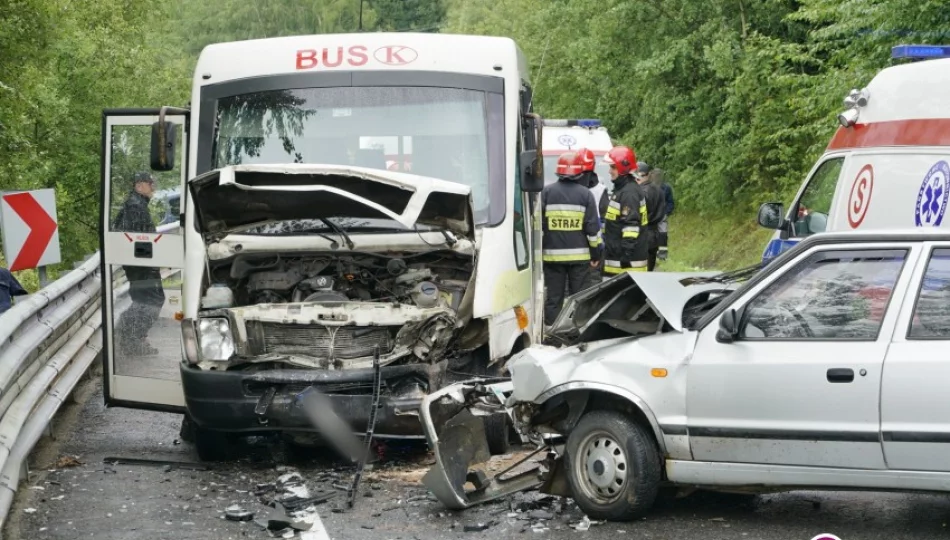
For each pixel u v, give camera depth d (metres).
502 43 9.81
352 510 7.23
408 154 9.38
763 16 29.05
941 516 6.95
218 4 94.81
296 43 9.73
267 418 8.15
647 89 32.94
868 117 9.91
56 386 9.87
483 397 7.61
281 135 9.42
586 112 40.75
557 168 13.41
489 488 7.48
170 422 10.70
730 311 6.69
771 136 25.69
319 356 8.31
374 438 8.37
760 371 6.57
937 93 9.09
